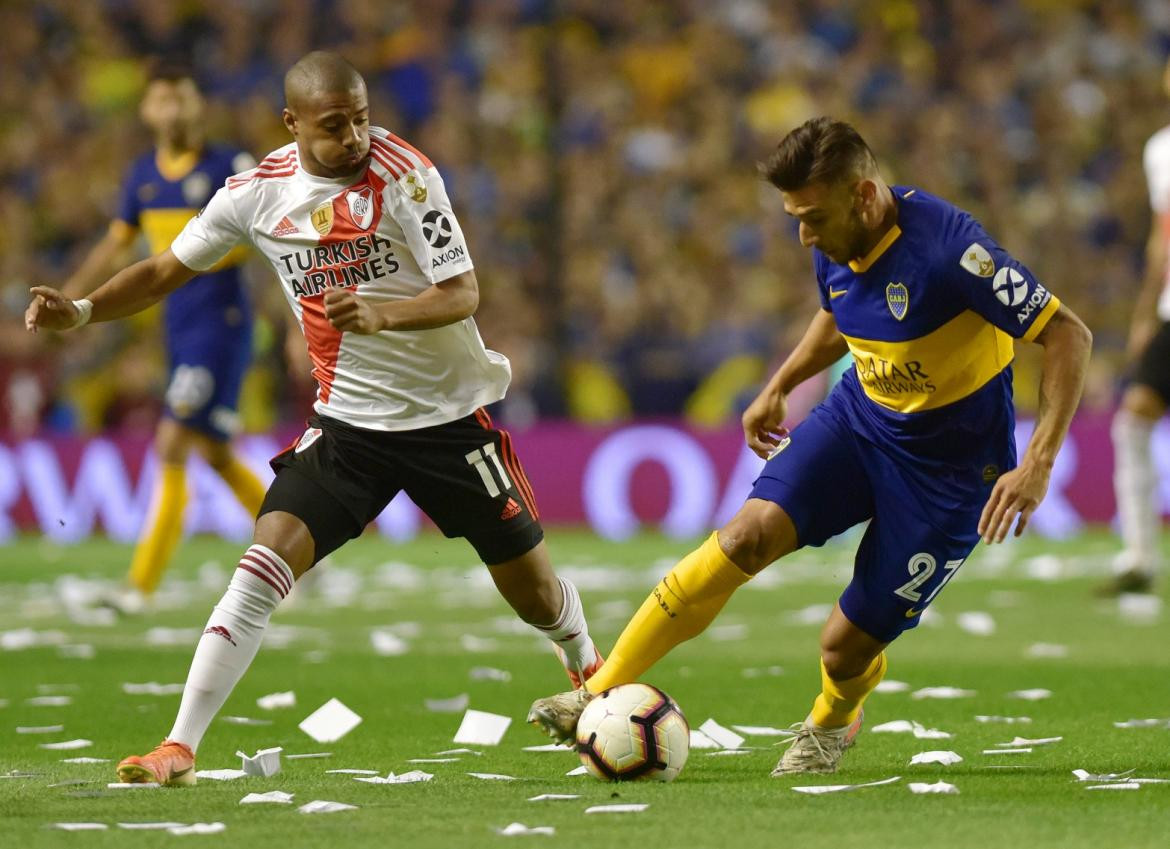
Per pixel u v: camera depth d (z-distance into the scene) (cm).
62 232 7525
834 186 1680
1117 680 2617
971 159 8219
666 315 7312
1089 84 8825
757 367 7012
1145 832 1402
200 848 1351
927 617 3641
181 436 3703
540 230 7831
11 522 6731
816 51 8700
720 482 6419
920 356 1730
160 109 3578
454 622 3706
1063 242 7975
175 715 2325
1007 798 1586
